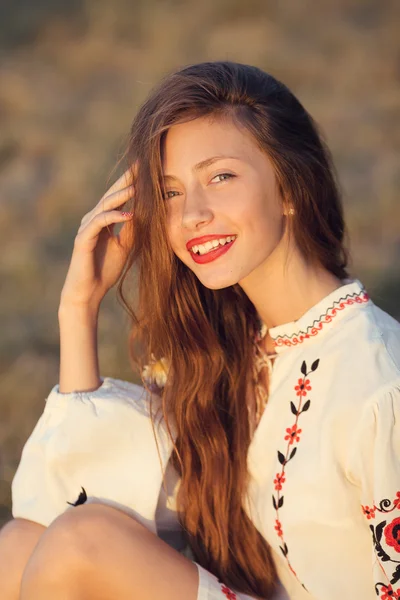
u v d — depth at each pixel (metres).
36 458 2.85
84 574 2.48
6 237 6.93
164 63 10.16
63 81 10.20
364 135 8.20
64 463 2.78
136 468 2.77
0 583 2.75
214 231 2.59
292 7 11.31
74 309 2.95
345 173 7.54
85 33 11.34
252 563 2.77
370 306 2.64
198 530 2.83
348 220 6.60
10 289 6.10
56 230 7.01
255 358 2.83
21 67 10.52
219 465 2.78
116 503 2.75
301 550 2.53
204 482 2.78
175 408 2.82
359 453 2.40
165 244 2.72
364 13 11.22
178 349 2.84
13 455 4.19
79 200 7.35
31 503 2.82
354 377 2.48
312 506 2.48
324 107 8.83
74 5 11.95
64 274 6.32
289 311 2.73
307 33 10.73
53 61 10.73
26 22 11.62
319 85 9.40
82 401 2.84
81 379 2.93
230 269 2.62
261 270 2.72
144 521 2.75
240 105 2.64
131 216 2.85
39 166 8.18
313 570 2.51
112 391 2.88
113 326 5.16
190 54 10.31
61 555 2.48
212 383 2.82
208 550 2.81
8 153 8.45
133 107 9.20
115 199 2.84
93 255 2.95
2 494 3.88
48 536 2.52
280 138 2.67
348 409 2.45
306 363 2.61
